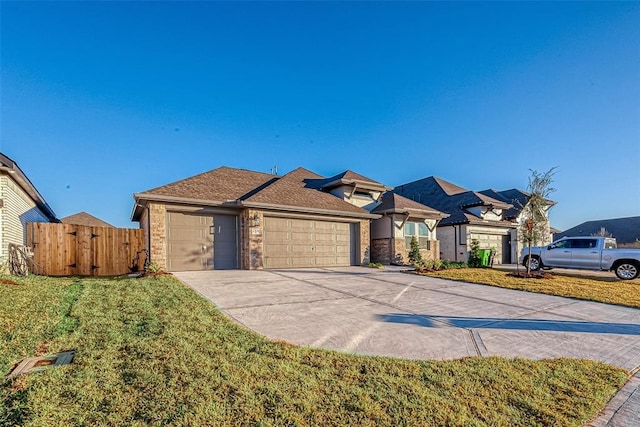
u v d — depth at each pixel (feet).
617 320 21.56
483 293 30.83
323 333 16.35
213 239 42.73
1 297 19.52
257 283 31.32
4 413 8.30
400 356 13.62
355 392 10.04
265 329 16.61
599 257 45.50
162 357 11.91
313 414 8.77
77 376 10.32
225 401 9.14
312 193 54.65
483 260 59.47
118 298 21.25
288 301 23.62
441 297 27.96
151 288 25.04
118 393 9.39
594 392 11.10
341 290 29.35
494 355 14.25
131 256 40.27
